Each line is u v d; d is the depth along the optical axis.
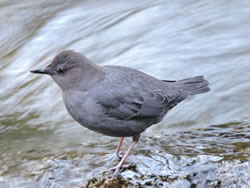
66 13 16.81
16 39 15.69
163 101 8.19
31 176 7.93
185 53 13.13
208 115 10.76
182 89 8.52
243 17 14.22
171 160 7.54
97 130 8.07
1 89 13.23
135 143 8.27
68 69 7.63
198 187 6.91
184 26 14.42
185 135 8.90
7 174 8.25
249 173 6.85
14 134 11.10
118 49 13.99
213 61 12.60
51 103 12.34
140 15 15.62
